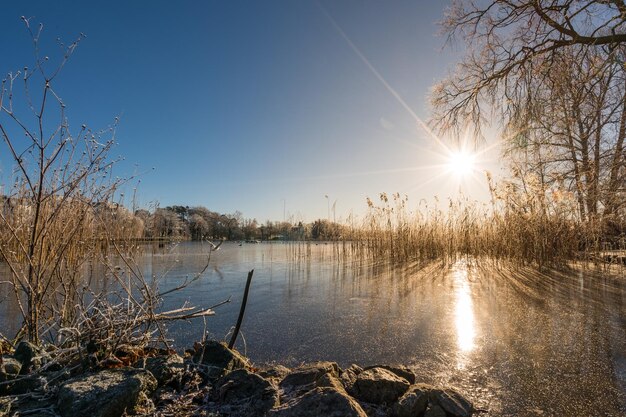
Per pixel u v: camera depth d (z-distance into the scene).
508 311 4.16
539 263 7.70
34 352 2.30
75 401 1.81
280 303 4.74
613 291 5.31
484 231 10.01
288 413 1.73
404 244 10.78
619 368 2.49
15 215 3.10
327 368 2.26
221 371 2.38
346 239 12.87
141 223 4.54
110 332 2.53
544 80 8.50
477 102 9.67
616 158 8.88
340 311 4.29
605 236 8.23
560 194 8.16
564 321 3.71
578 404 2.02
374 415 1.89
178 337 3.39
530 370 2.50
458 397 1.99
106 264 3.01
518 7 8.23
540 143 10.28
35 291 2.69
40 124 2.59
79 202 3.09
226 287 5.93
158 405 2.01
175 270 8.09
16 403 1.92
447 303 4.63
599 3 7.50
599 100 8.60
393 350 2.97
